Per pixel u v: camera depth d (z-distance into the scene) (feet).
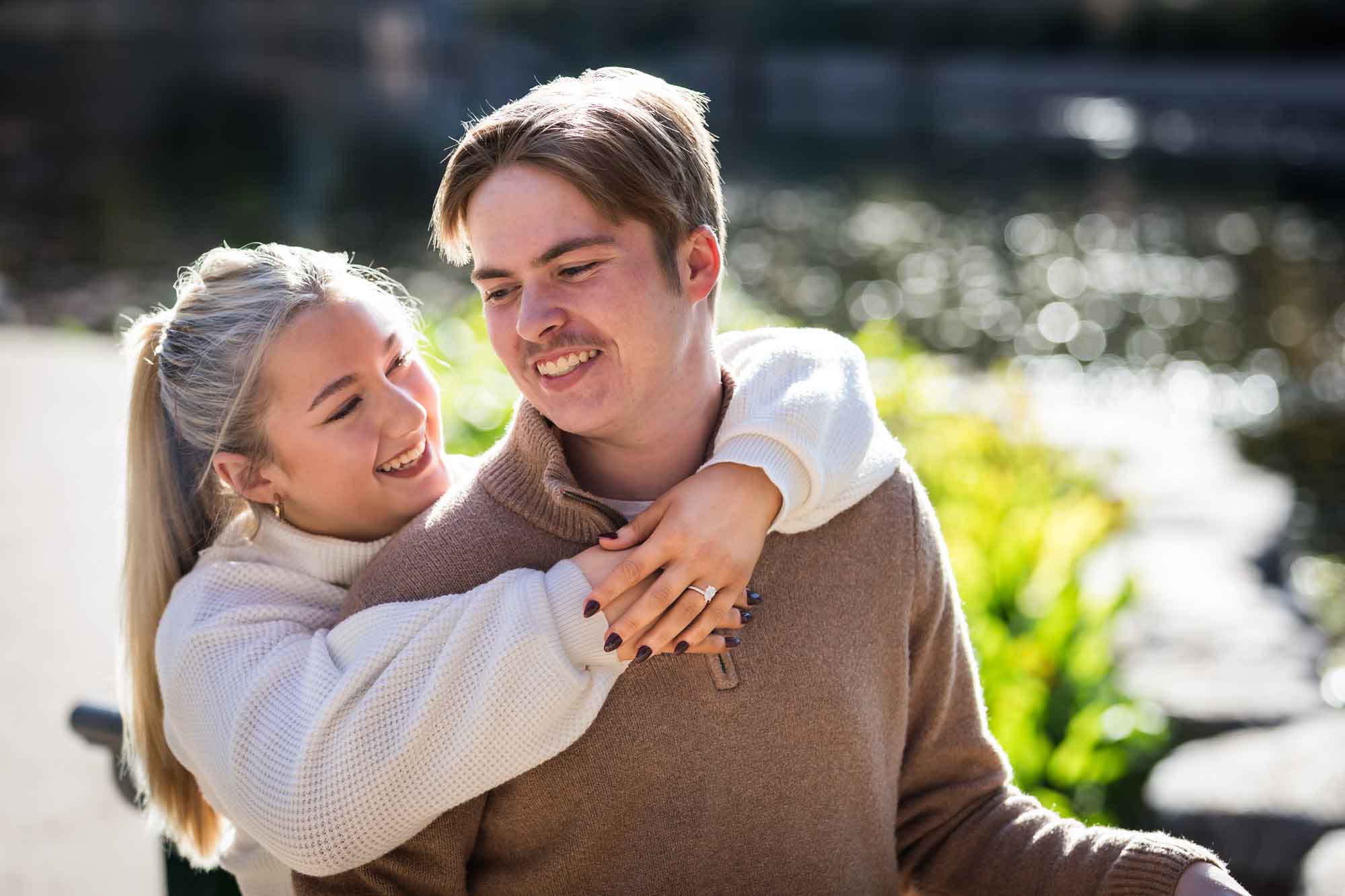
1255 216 61.67
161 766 6.55
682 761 5.57
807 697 5.69
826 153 86.69
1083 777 11.87
